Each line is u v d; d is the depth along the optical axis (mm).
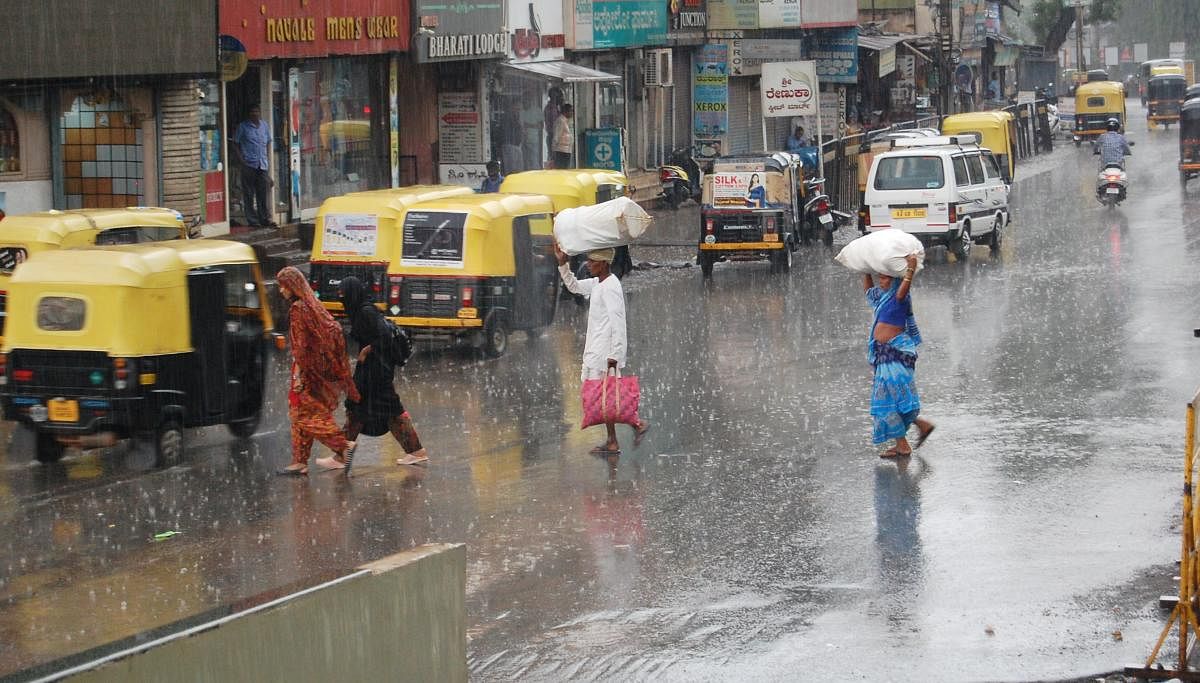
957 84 68875
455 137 31828
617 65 38812
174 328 12359
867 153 36406
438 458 12812
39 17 20406
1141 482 11562
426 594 5453
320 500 11312
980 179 29031
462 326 17922
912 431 13688
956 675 7543
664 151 41625
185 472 12297
